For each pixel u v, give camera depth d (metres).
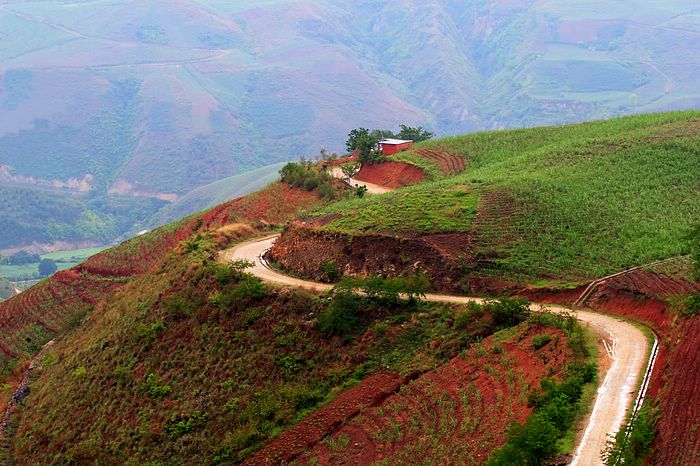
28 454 54.91
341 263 60.44
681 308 40.06
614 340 40.06
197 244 74.12
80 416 55.19
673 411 29.55
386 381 45.59
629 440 29.05
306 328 53.28
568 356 38.22
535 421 31.47
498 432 35.06
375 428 40.97
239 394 50.47
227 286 60.09
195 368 53.94
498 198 65.38
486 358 42.38
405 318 50.91
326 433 42.91
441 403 40.34
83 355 62.94
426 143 120.19
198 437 48.22
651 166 71.88
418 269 56.12
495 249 56.12
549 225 59.16
